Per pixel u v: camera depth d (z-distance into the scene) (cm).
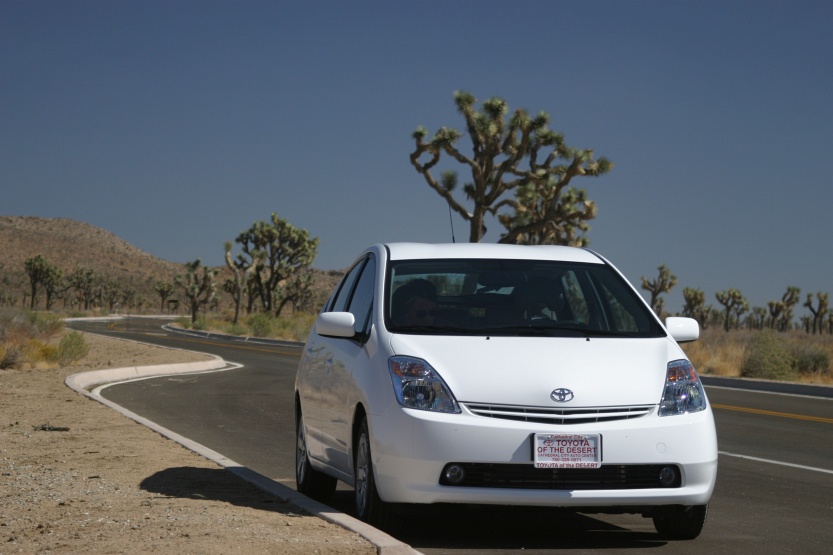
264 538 789
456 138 4678
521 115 4647
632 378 848
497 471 810
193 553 738
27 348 3488
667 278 10738
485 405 820
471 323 918
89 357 4181
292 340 6456
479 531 923
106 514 902
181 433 1758
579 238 5316
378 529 845
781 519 1026
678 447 826
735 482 1293
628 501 816
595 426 816
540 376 834
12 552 759
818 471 1409
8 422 1728
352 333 918
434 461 805
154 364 3528
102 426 1681
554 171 4956
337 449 957
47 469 1197
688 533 891
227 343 6100
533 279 971
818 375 3762
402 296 937
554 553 834
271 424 1928
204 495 1018
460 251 1007
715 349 4397
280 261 9906
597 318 953
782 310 12344
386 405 833
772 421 2123
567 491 809
